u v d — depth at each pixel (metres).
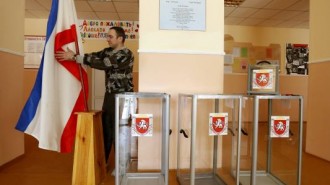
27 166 2.32
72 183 1.80
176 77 2.09
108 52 2.13
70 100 1.88
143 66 2.07
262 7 4.71
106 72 2.20
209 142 2.10
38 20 5.28
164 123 1.89
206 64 2.12
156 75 2.08
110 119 2.18
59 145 1.83
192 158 1.63
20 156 2.59
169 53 2.08
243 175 2.04
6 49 2.27
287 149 2.90
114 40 2.15
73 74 1.89
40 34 5.28
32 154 2.73
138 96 1.70
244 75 5.34
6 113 2.30
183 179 1.91
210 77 2.12
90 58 1.93
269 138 2.18
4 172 2.14
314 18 2.91
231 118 1.95
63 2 1.89
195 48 2.10
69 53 1.86
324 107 2.73
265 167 2.28
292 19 5.35
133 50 5.45
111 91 2.16
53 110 1.80
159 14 2.07
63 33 1.88
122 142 1.93
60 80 1.87
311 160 2.70
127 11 4.90
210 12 2.12
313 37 2.93
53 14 1.87
